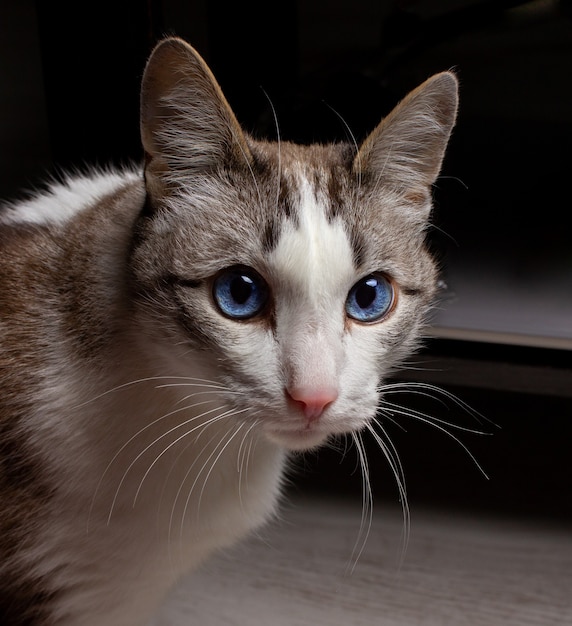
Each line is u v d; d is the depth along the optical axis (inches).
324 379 14.6
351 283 15.4
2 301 16.5
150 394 16.1
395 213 16.2
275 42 25.6
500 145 26.5
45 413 16.2
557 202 25.2
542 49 26.1
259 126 24.9
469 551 22.1
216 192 15.6
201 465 16.7
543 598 20.9
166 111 15.4
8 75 25.7
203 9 25.6
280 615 20.5
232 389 15.1
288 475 23.9
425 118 16.3
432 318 20.5
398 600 20.9
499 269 23.8
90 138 23.2
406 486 23.8
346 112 24.9
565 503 23.3
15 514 16.5
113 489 16.4
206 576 21.4
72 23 22.2
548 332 22.1
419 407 26.3
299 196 15.4
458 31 25.6
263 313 15.2
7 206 20.1
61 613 17.4
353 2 25.8
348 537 22.5
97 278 16.0
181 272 15.3
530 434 25.5
